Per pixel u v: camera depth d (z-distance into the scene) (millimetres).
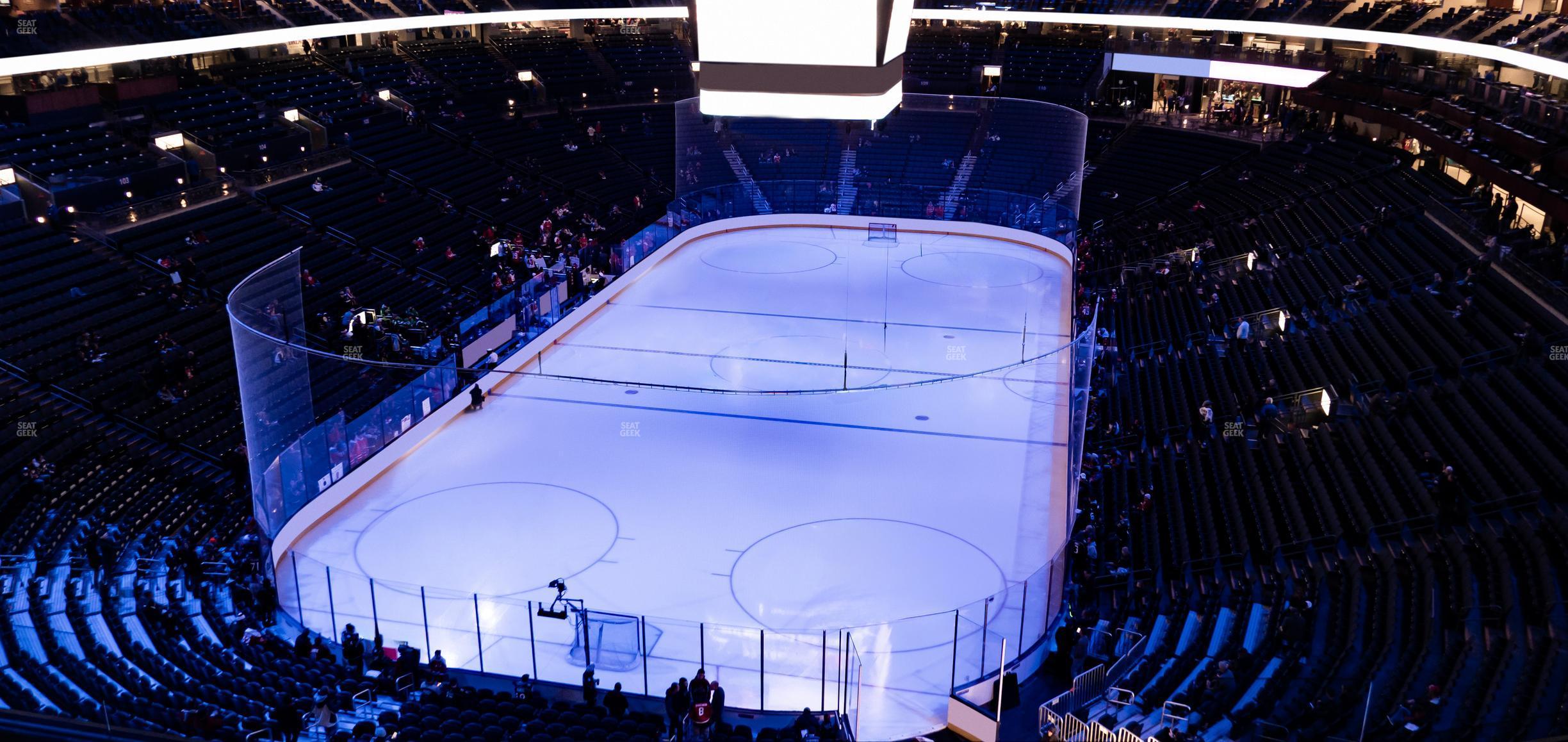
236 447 26359
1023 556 23672
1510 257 27422
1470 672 14961
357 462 26750
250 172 38562
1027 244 49781
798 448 29375
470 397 32031
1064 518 25469
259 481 22266
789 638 19906
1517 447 21031
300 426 24469
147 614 18984
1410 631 16688
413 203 42406
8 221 31766
